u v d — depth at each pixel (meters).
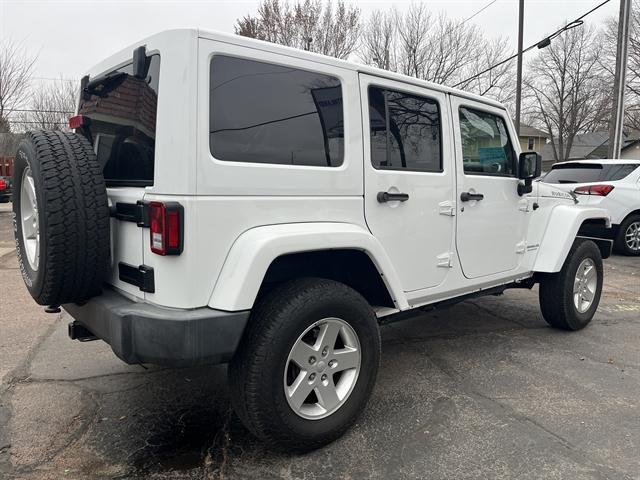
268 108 2.48
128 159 2.61
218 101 2.30
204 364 2.25
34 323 4.79
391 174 3.04
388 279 2.92
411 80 3.20
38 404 3.15
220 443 2.72
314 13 22.62
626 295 6.23
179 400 3.23
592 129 38.16
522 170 4.01
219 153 2.30
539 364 3.89
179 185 2.20
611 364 3.90
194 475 2.44
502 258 4.01
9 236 10.57
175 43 2.22
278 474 2.45
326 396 2.64
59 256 2.32
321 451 2.65
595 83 36.06
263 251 2.31
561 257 4.33
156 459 2.56
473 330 4.76
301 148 2.62
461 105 3.61
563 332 4.71
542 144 49.88
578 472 2.48
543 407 3.17
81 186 2.37
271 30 22.69
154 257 2.29
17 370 3.68
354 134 2.85
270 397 2.39
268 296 2.51
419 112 3.29
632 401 3.27
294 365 2.55
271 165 2.47
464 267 3.65
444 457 2.60
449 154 3.47
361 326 2.74
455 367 3.82
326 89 2.74
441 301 3.59
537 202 4.37
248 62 2.41
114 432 2.83
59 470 2.46
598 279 4.85
